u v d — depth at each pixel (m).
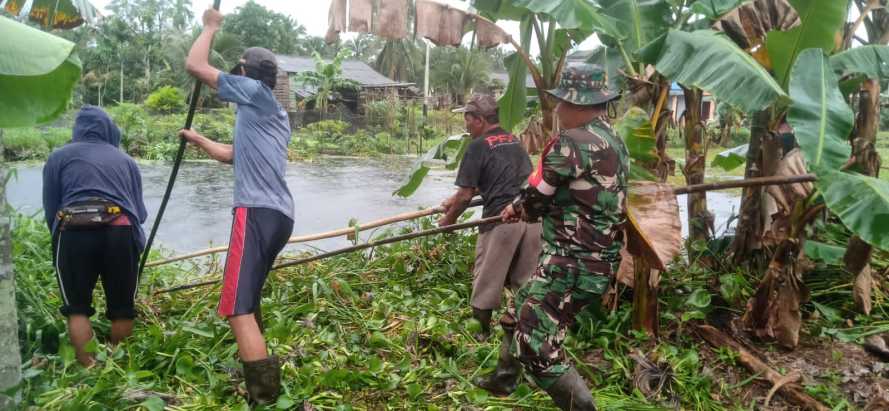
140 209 3.94
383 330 4.30
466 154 4.20
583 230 2.90
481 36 4.95
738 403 3.47
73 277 3.63
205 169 17.31
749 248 4.65
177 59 41.31
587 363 3.89
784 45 4.02
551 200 2.96
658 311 4.29
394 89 38.28
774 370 3.70
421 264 5.46
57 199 3.69
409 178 5.78
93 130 3.82
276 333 3.71
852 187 3.29
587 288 2.94
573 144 2.85
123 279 3.78
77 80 2.12
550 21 5.07
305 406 3.20
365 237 7.94
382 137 28.42
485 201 4.18
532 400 3.40
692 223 5.05
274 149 3.31
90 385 3.22
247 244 3.17
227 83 3.26
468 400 3.42
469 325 4.16
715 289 4.59
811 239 4.58
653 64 3.96
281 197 3.30
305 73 36.56
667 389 3.54
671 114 4.21
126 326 3.85
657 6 4.44
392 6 4.73
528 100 6.81
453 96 45.94
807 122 3.54
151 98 34.84
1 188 2.52
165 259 5.59
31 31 1.99
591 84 2.92
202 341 3.93
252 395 3.18
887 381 3.59
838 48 4.48
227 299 3.13
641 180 3.80
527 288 3.05
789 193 3.96
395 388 3.48
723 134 16.41
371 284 5.15
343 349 3.76
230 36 40.75
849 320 4.26
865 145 4.19
